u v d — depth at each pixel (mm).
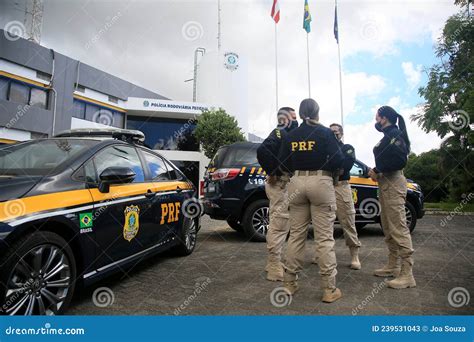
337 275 3848
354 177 6340
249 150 6000
